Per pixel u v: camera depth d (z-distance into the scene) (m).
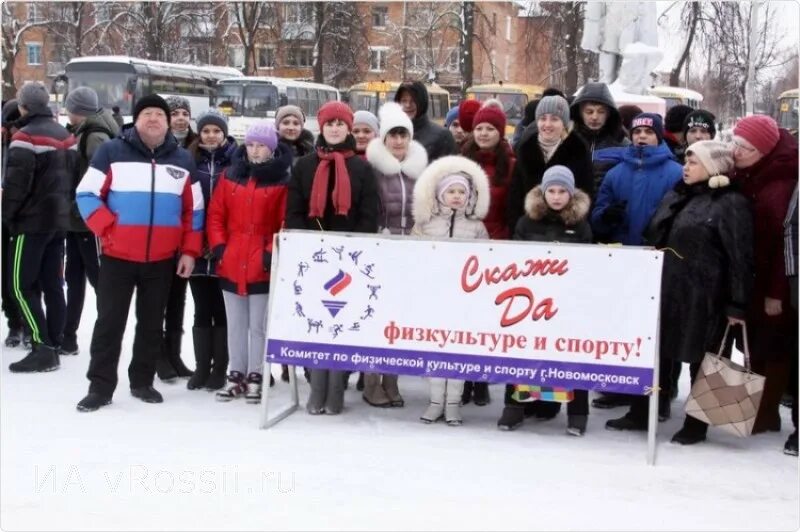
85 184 6.23
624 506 4.72
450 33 39.91
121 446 5.51
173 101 7.39
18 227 7.27
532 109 7.55
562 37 29.05
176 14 36.09
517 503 4.71
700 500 4.84
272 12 36.62
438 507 4.64
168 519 4.45
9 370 7.37
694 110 6.97
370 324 5.80
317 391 6.33
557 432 6.05
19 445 5.51
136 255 6.32
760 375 5.84
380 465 5.25
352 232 6.15
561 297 5.56
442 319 5.71
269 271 6.39
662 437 6.00
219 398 6.60
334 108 6.16
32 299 7.35
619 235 6.27
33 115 7.36
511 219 6.30
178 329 7.32
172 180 6.37
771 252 5.78
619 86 14.88
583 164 6.18
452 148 7.24
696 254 5.63
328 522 4.43
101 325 6.34
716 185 5.62
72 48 38.66
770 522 4.56
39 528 4.35
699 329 5.62
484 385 6.78
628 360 5.48
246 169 6.46
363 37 36.88
